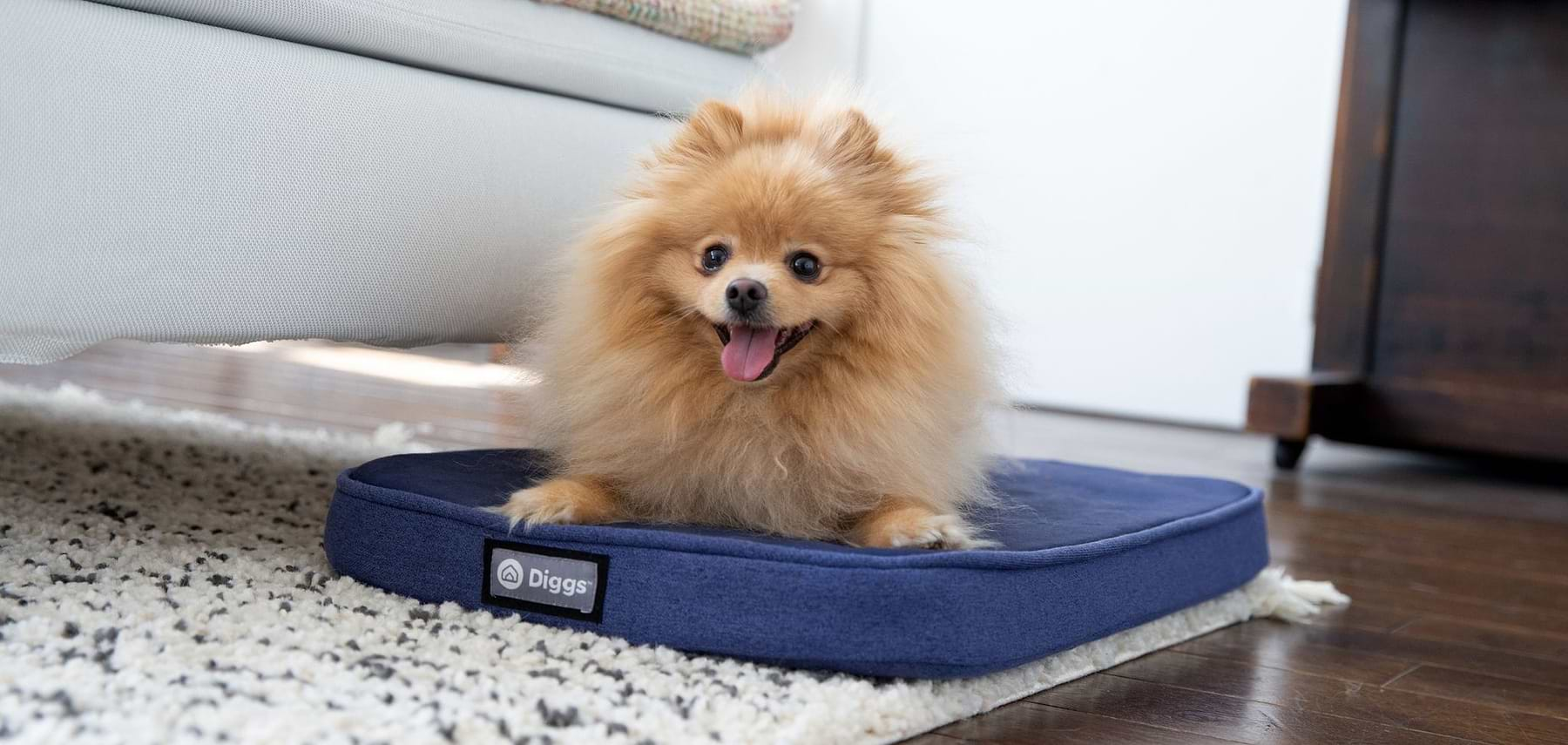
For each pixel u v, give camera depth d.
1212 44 5.06
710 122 2.09
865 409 1.96
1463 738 1.77
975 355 2.10
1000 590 1.75
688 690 1.59
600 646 1.74
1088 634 1.92
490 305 2.47
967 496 2.20
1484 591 2.75
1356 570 2.89
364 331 2.26
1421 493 4.11
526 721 1.44
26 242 1.79
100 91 1.84
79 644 1.55
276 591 1.88
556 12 2.59
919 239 2.04
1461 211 4.48
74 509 2.29
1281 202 5.02
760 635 1.70
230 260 2.02
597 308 2.04
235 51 2.01
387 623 1.77
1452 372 4.53
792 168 1.98
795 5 3.12
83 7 1.84
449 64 2.39
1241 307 5.12
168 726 1.34
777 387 1.98
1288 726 1.77
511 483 2.14
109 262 1.87
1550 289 4.36
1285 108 4.98
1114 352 5.36
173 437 3.15
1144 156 5.22
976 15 5.39
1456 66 4.46
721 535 1.82
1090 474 2.72
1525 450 4.38
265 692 1.45
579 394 2.04
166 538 2.14
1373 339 4.66
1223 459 4.48
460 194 2.37
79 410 3.41
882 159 2.07
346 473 2.07
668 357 1.99
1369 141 4.58
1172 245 5.21
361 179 2.19
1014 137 5.40
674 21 2.79
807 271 1.94
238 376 4.87
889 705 1.61
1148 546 2.07
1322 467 4.57
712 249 1.96
